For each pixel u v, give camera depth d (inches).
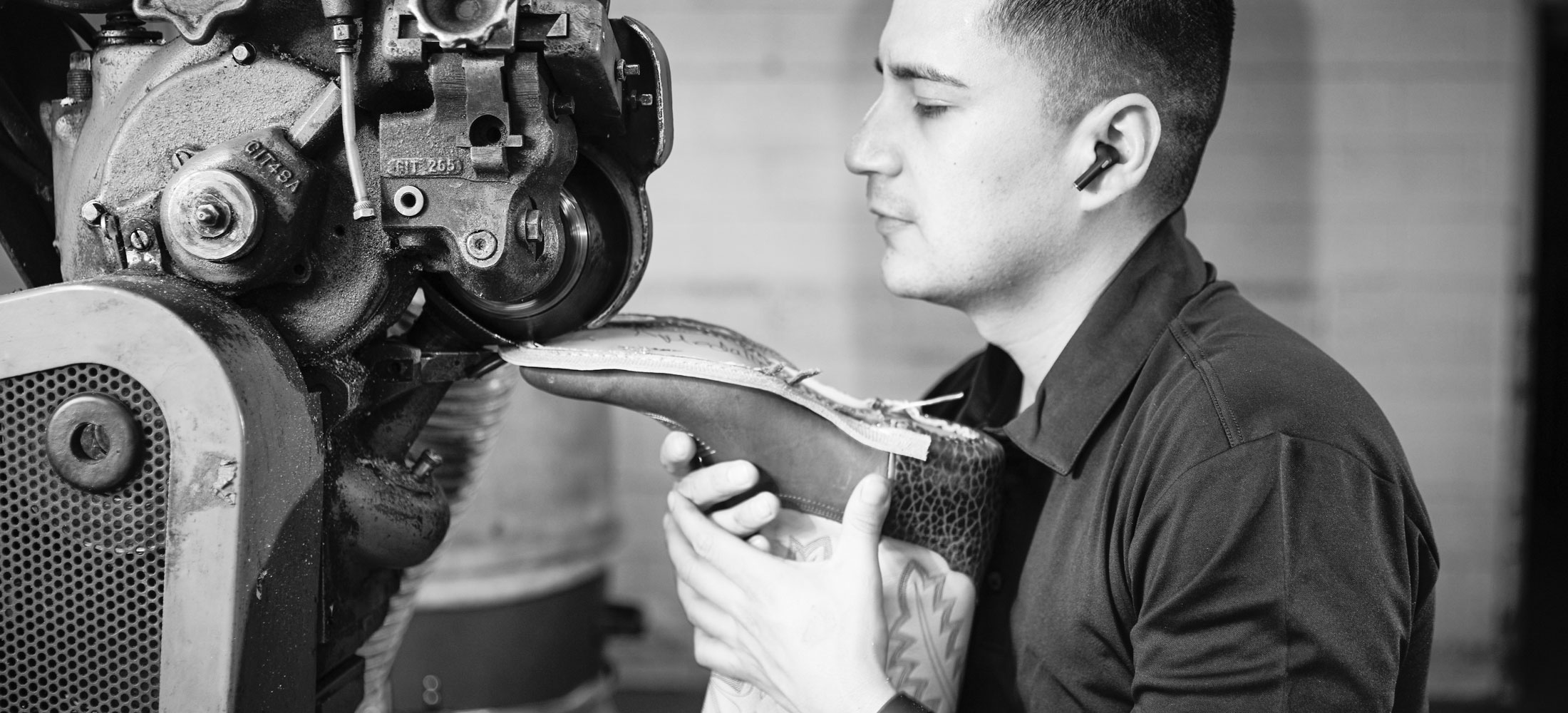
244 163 28.2
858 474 35.9
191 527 27.3
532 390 72.3
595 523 77.1
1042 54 36.9
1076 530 37.1
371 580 34.7
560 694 76.0
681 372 35.0
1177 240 41.1
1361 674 30.2
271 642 28.6
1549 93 155.3
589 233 33.4
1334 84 103.3
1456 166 103.3
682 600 38.0
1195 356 36.0
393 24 28.4
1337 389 33.7
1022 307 41.0
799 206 108.2
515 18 27.8
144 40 32.4
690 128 107.8
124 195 29.4
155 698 28.3
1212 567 31.5
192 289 28.5
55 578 28.3
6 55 34.7
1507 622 107.5
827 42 106.4
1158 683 32.0
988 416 45.4
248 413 27.5
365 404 32.4
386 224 29.3
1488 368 105.3
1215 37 39.7
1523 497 106.6
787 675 34.1
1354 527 31.1
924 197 38.9
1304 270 105.4
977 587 38.7
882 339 109.2
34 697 28.7
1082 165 38.2
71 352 27.4
